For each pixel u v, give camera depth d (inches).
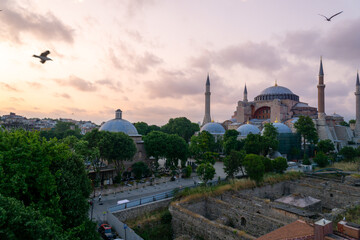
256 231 1142.3
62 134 4178.2
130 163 2315.5
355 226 641.6
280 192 1953.7
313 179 2054.6
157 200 1475.1
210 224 1053.2
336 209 1218.6
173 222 1253.1
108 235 1069.1
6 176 700.7
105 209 1391.5
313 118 4266.7
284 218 1188.5
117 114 2630.4
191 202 1365.7
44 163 803.4
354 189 1721.2
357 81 4630.9
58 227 664.4
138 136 2527.1
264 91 5344.5
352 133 4564.5
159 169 2541.8
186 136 5083.7
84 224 833.5
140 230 1207.6
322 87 3887.8
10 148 783.1
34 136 888.9
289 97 5059.1
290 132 3540.8
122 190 1792.6
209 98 4940.9
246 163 1836.9
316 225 622.8
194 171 2576.3
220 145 3548.2
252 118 5201.8
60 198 855.1
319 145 3356.3
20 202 627.2
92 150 1765.5
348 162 2876.5
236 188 1658.5
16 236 514.6
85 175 1058.1
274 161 2215.8
